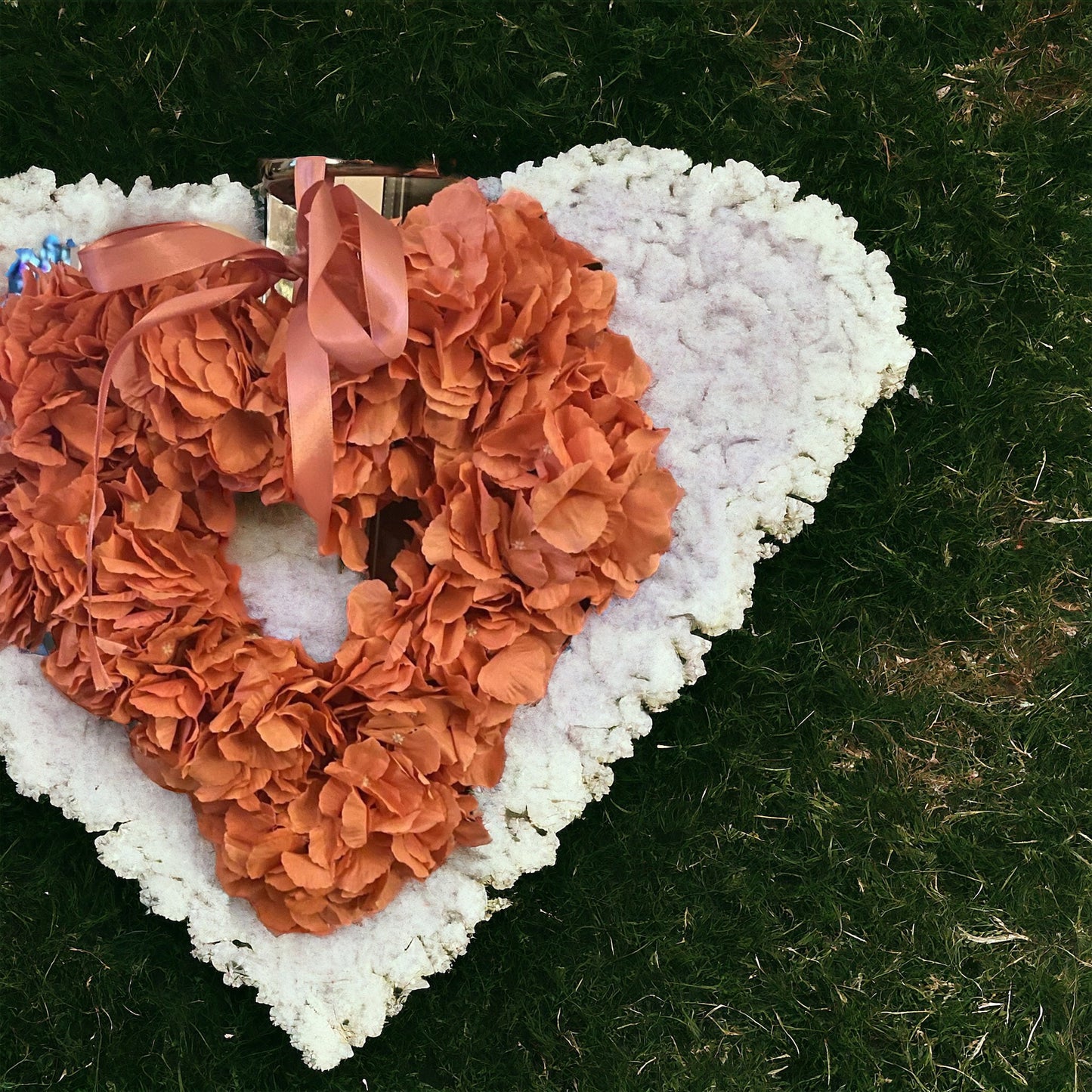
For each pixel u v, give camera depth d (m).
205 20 0.93
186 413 0.80
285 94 0.93
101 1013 0.94
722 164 0.93
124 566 0.81
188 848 0.87
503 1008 0.93
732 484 0.88
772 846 0.94
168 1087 0.93
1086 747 0.94
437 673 0.83
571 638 0.88
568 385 0.82
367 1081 0.93
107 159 0.93
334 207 0.80
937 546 0.93
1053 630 0.94
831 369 0.88
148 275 0.79
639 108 0.93
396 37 0.93
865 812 0.94
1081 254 0.93
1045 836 0.94
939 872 0.94
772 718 0.93
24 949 0.94
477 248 0.80
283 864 0.83
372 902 0.85
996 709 0.94
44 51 0.93
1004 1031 0.93
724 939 0.94
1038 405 0.93
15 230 0.88
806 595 0.93
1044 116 0.93
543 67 0.93
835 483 0.93
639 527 0.83
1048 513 0.93
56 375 0.82
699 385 0.88
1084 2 0.93
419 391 0.82
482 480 0.82
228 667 0.83
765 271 0.88
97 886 0.93
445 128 0.93
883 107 0.93
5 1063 0.94
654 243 0.88
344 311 0.78
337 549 0.83
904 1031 0.93
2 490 0.84
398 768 0.83
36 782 0.87
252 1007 0.93
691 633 0.88
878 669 0.94
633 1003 0.94
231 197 0.88
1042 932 0.93
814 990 0.93
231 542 0.86
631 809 0.93
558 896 0.93
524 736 0.88
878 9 0.93
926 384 0.93
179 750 0.83
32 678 0.87
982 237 0.93
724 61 0.93
